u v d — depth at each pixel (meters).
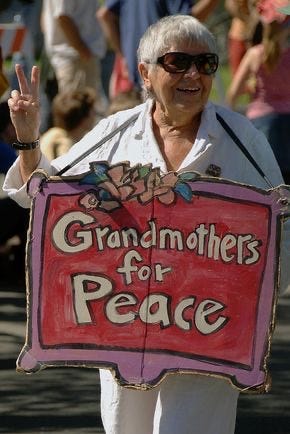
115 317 7.43
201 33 7.45
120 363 7.41
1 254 15.59
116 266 7.43
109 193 7.42
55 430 10.38
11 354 12.45
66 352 7.44
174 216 7.41
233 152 7.57
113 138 7.65
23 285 15.44
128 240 7.43
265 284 7.41
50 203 7.45
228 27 23.64
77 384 11.61
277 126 15.34
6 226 15.38
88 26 18.69
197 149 7.49
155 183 7.40
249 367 7.39
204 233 7.41
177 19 7.50
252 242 7.41
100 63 20.91
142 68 7.61
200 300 7.41
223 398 7.49
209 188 7.39
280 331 13.43
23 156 7.61
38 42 22.08
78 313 7.44
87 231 7.44
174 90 7.48
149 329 7.42
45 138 15.25
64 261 7.45
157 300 7.42
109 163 7.41
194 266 7.41
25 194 7.64
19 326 13.45
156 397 7.63
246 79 15.73
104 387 7.72
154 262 7.42
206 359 7.39
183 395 7.44
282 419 10.76
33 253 7.45
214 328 7.41
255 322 7.41
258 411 10.94
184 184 7.39
